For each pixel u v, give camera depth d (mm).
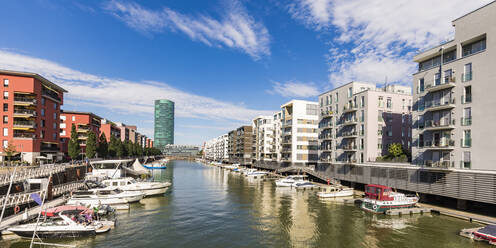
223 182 68750
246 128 127000
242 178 79188
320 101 66750
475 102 30828
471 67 31562
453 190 32469
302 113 81000
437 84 36062
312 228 28938
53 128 66625
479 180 29656
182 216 33469
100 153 82000
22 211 28938
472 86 31297
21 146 54531
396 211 33625
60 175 45531
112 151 95312
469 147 31094
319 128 66375
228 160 155125
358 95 52969
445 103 34531
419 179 37500
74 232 25109
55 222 25703
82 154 77688
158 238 25672
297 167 69188
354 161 52344
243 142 128125
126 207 36406
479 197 29516
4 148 51281
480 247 23141
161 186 46500
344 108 56906
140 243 24312
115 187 41594
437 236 25938
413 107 39844
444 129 34281
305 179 69688
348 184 55969
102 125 119375
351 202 41562
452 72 33906
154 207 38125
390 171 42969
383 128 50906
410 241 24828
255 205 40125
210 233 27281
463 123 32031
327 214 34594
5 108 54125
